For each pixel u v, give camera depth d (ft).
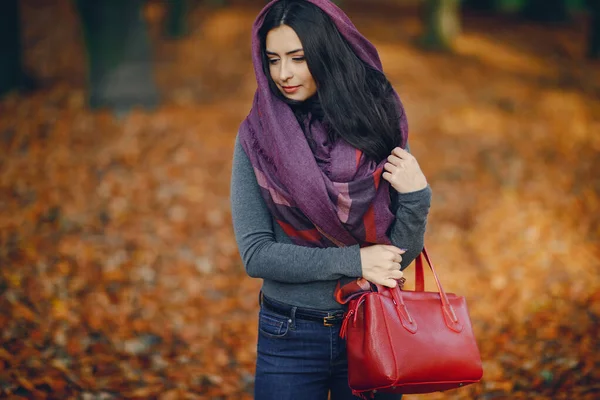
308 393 7.36
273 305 7.32
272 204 7.03
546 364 12.75
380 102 7.23
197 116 28.73
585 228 19.81
